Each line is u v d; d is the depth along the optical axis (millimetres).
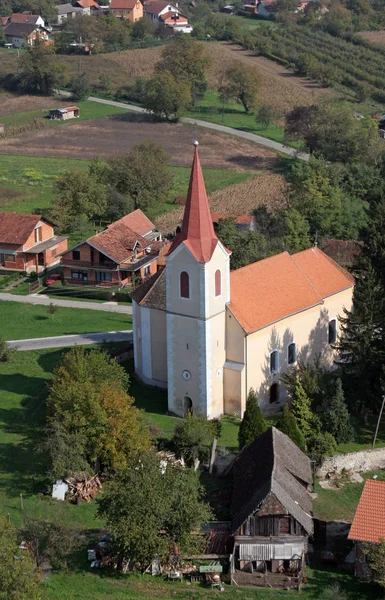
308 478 58656
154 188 141375
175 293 69125
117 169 141125
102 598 50094
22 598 43469
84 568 52688
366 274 75875
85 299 106625
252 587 52094
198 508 52781
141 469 54156
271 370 74500
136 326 77750
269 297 74125
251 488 55500
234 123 190875
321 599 50969
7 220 118562
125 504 51594
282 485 54312
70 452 59844
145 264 111062
